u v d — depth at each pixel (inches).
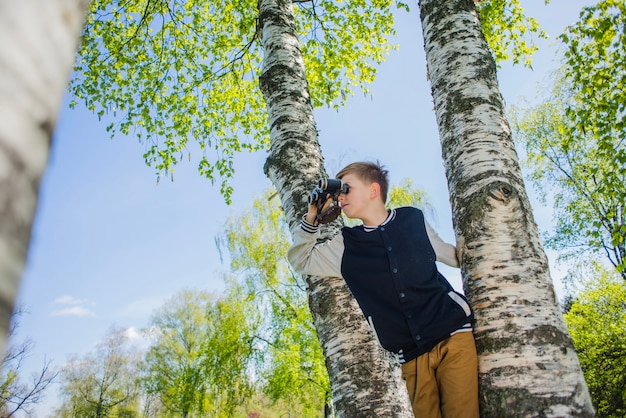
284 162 116.0
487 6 235.5
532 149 538.9
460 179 72.4
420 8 97.0
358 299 71.2
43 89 13.8
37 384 397.4
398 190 518.9
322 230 100.3
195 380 621.6
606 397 515.8
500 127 75.9
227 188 294.4
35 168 13.1
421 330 63.0
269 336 561.0
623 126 193.9
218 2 272.2
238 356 551.5
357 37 284.2
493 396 56.6
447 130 78.7
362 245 72.4
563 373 55.6
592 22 186.5
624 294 523.2
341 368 88.3
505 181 69.2
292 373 498.0
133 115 272.8
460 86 80.3
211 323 662.5
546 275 63.8
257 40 273.7
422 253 68.4
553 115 510.6
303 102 129.0
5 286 11.1
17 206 12.0
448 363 60.4
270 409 797.2
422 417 61.7
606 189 216.2
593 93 198.7
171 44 273.6
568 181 492.4
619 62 186.7
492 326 60.1
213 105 291.1
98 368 1096.8
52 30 14.7
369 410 83.4
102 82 268.4
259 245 582.6
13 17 13.0
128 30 265.9
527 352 56.9
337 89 285.1
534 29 242.4
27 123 12.9
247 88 291.4
